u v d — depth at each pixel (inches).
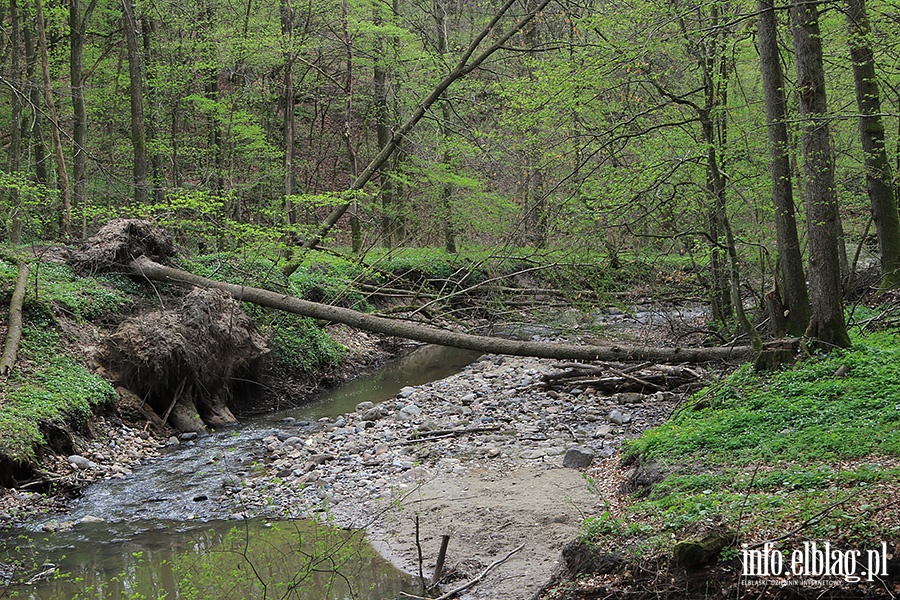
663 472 298.5
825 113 377.7
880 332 457.4
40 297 496.4
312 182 1158.3
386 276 755.4
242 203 981.2
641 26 418.0
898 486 218.5
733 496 242.4
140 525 339.0
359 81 1034.7
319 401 602.2
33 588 273.9
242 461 433.4
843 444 270.4
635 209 452.4
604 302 539.5
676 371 528.1
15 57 681.0
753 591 194.4
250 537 317.7
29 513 353.4
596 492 335.9
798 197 510.3
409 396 575.2
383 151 705.0
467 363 730.8
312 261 713.6
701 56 439.2
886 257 538.6
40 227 673.0
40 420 403.5
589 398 529.7
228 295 550.0
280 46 792.9
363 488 373.1
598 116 499.2
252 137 842.2
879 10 464.4
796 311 401.7
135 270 578.9
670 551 213.5
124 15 780.0
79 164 700.0
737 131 479.8
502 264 563.8
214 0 864.3
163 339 501.4
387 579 273.3
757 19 414.6
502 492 347.9
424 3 907.4
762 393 358.9
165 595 246.4
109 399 471.5
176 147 867.4
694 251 507.8
